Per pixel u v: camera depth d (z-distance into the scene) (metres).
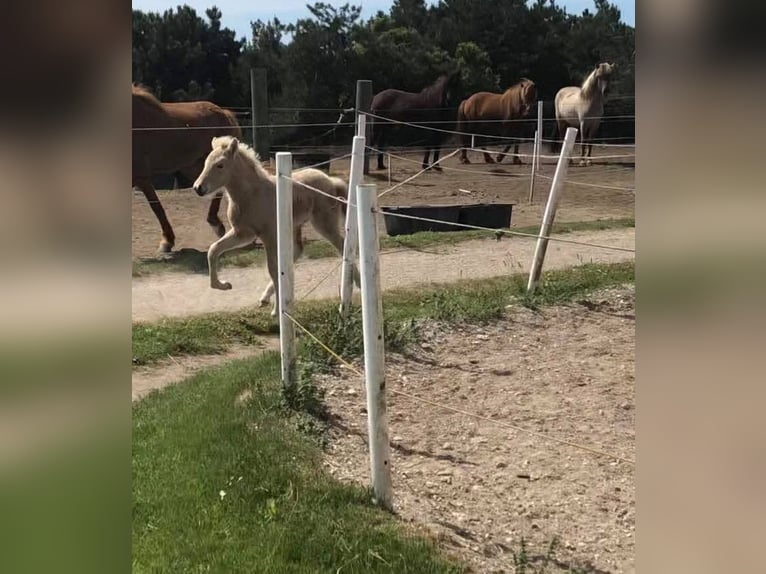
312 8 27.56
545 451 4.56
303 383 5.25
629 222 13.13
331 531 3.46
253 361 6.32
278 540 3.36
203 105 11.55
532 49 33.78
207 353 7.09
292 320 5.26
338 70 26.03
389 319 7.02
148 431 4.72
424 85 27.28
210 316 7.86
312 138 21.02
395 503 3.89
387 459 3.81
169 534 3.39
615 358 6.29
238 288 9.02
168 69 23.70
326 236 8.33
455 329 6.99
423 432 4.86
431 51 29.66
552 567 3.29
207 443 4.41
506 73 33.44
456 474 4.28
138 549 3.24
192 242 11.19
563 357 6.32
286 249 5.18
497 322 7.24
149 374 6.47
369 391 3.78
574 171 19.42
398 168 19.69
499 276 9.02
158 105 10.91
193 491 3.81
